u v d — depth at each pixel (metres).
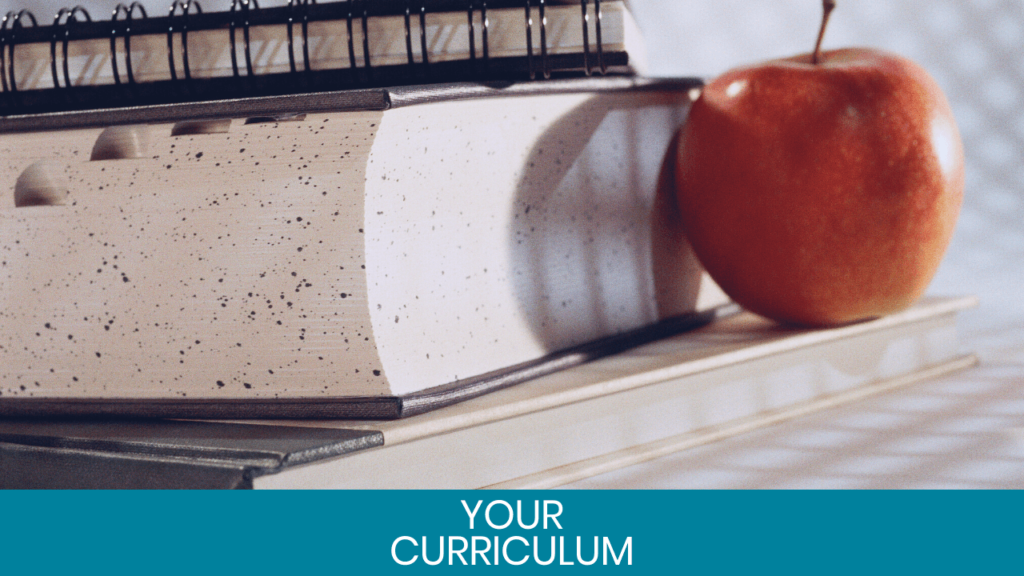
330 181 0.40
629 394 0.48
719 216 0.54
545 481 0.43
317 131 0.41
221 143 0.42
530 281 0.49
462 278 0.45
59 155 0.45
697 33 1.44
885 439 0.49
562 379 0.48
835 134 0.50
